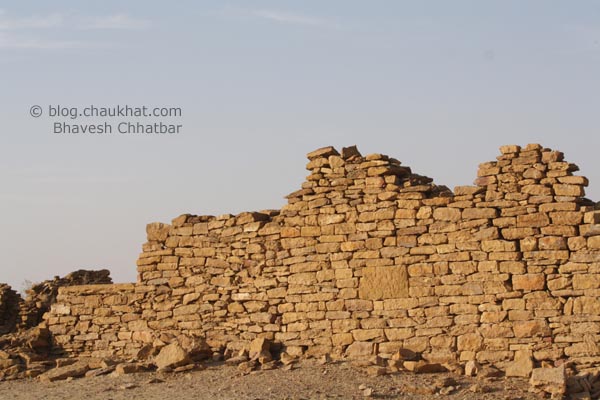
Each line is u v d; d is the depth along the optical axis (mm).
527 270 23609
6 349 28359
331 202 25859
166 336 27406
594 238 23141
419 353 24281
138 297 27984
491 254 23953
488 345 23672
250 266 26672
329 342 25312
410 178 25703
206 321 27031
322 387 22125
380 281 24969
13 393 24734
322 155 26297
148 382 24141
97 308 28422
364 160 25797
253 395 21625
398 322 24656
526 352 23250
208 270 27266
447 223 24500
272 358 25562
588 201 24188
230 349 26438
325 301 25531
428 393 21469
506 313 23625
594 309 22906
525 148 24188
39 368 27188
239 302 26688
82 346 28422
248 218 26859
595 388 21703
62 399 23203
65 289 28844
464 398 21078
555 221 23531
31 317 32094
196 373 24828
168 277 27734
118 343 28016
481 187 24359
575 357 22891
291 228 26219
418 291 24562
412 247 24766
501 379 22641
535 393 21438
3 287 32500
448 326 24156
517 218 23875
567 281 23219
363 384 22203
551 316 23234
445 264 24375
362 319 25062
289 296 26000
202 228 27547
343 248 25500
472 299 23984
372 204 25344
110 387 23953
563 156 24016
